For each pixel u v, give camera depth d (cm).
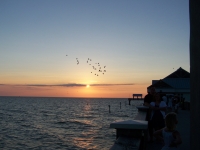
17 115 6575
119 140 515
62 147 2358
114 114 7381
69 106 13200
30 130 3569
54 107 11731
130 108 11506
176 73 4538
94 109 10319
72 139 2748
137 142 500
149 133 859
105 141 2595
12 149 2308
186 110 2930
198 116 329
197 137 329
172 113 516
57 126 4097
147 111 1052
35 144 2516
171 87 4153
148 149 758
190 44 348
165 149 504
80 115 6844
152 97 908
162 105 852
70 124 4400
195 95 334
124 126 538
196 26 341
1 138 2847
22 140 2734
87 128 3750
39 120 5212
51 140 2712
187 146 847
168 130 512
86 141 2609
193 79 338
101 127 3866
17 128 3800
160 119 852
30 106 12356
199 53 334
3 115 6469
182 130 1212
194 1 345
